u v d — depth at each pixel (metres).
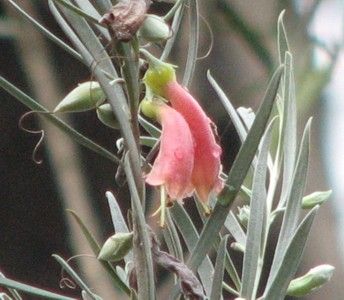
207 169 0.43
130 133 0.42
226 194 0.43
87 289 0.45
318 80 0.78
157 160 0.42
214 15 0.84
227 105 0.48
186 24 0.75
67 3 0.42
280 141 0.48
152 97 0.43
